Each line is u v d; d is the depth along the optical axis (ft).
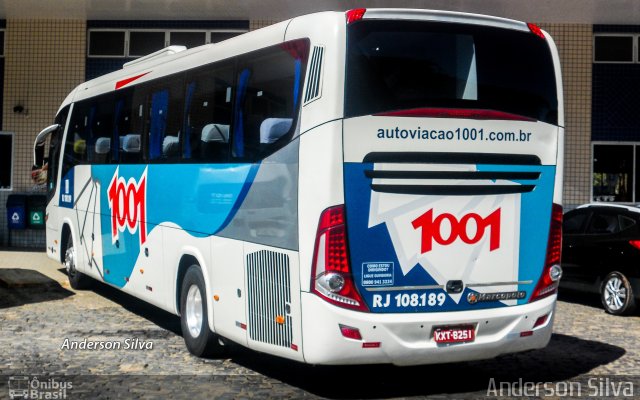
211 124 27.32
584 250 41.19
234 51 26.35
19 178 64.69
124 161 35.35
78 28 63.87
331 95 21.62
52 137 47.62
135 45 63.82
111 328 33.17
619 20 59.93
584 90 61.62
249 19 62.18
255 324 24.18
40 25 64.08
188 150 28.91
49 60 64.08
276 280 23.16
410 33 22.63
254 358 27.96
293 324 22.41
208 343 27.30
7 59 64.34
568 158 61.82
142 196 32.94
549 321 24.43
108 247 37.17
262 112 24.31
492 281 23.41
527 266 23.94
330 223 21.49
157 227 31.27
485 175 23.26
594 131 61.82
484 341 23.18
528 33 24.26
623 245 39.04
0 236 65.10
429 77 22.68
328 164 21.52
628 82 61.87
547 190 24.29
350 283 21.65
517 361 28.37
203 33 63.05
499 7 55.98
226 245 25.82
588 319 37.88
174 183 29.81
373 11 22.34
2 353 28.19
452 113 22.77
